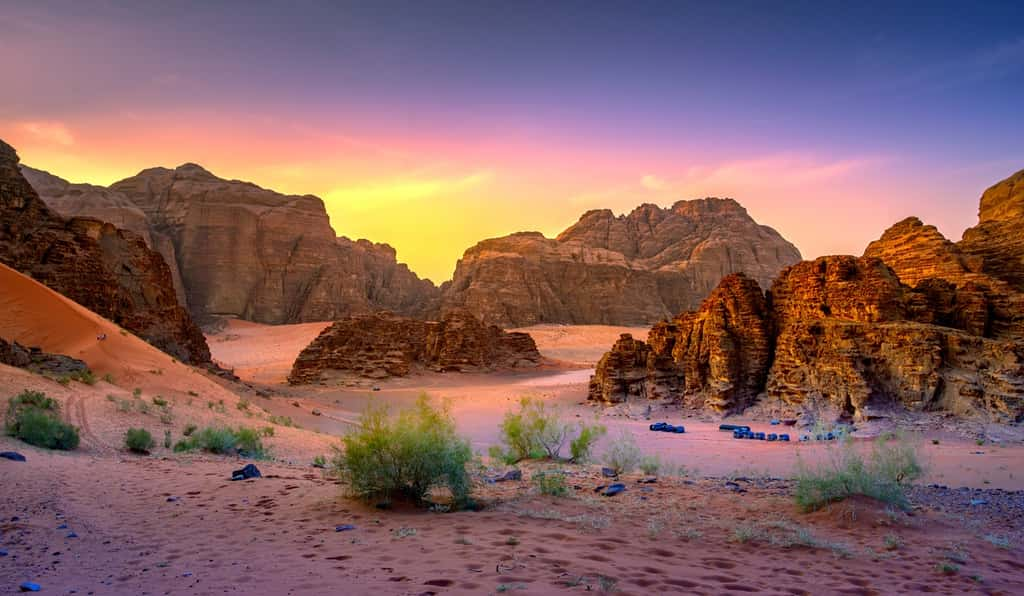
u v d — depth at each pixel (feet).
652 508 40.57
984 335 174.40
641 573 25.40
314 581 22.88
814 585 25.94
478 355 416.26
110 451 63.05
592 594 21.93
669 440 139.44
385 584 22.50
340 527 31.83
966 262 211.20
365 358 377.91
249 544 28.81
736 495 46.57
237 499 39.65
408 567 24.85
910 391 150.61
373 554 26.94
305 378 355.36
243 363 490.08
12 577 23.06
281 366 471.62
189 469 53.67
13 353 100.89
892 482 43.91
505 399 270.05
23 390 81.10
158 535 30.50
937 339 155.63
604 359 238.48
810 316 188.96
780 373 182.91
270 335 628.69
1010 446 119.14
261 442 81.92
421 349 415.85
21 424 60.34
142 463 56.03
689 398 203.72
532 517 35.65
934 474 85.81
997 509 44.98
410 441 38.70
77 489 39.96
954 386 146.72
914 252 222.48
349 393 303.48
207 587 22.18
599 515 37.42
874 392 155.22
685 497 45.11
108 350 128.26
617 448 68.74
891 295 175.63
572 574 24.32
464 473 40.11
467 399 273.95
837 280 185.78
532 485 48.24
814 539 33.47
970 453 107.96
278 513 35.68
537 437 75.15
